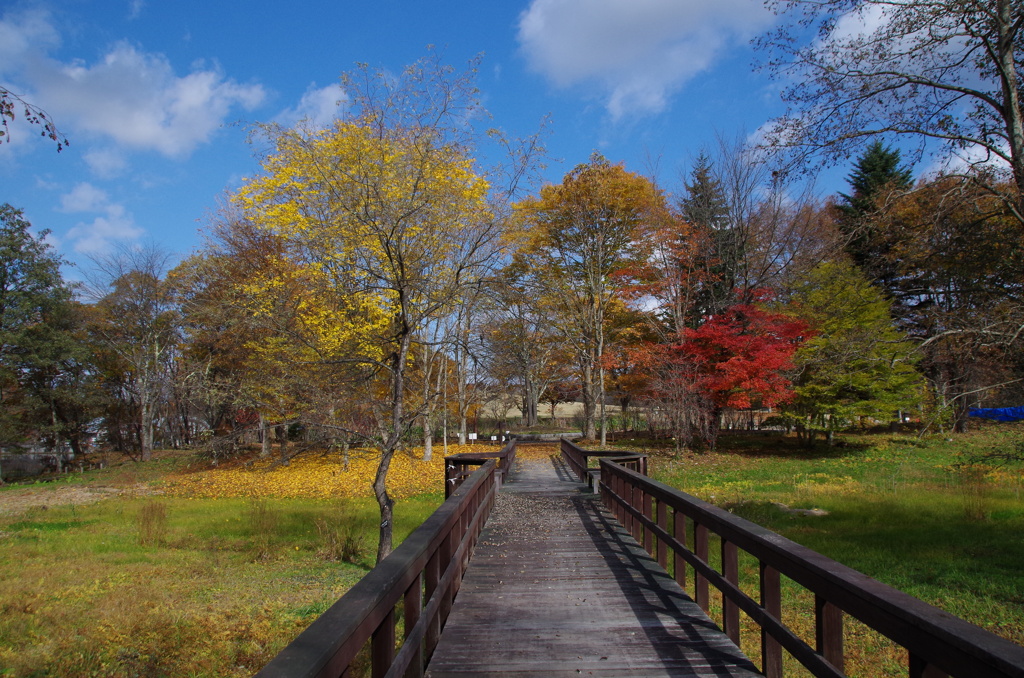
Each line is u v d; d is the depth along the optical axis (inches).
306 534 504.7
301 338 402.3
